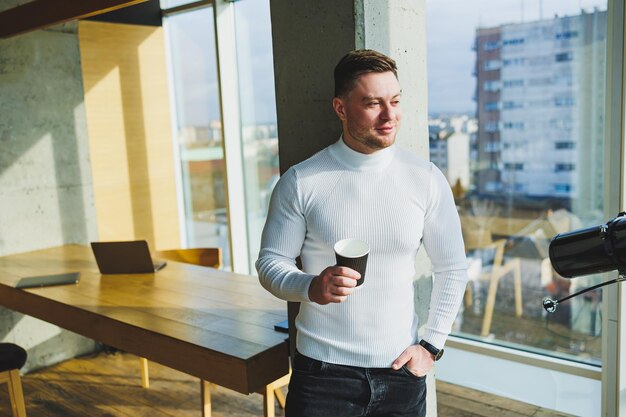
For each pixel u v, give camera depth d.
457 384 3.53
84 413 3.30
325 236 1.63
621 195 2.70
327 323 1.66
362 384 1.65
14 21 3.43
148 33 4.61
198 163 4.86
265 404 2.53
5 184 3.81
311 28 2.06
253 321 2.39
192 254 3.79
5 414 3.34
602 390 2.94
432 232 1.70
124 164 4.53
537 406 3.21
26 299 2.99
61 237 4.09
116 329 2.47
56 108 4.02
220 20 4.31
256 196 4.59
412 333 1.72
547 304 1.52
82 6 2.99
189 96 4.81
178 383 3.66
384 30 2.04
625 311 2.78
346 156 1.64
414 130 2.23
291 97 2.18
